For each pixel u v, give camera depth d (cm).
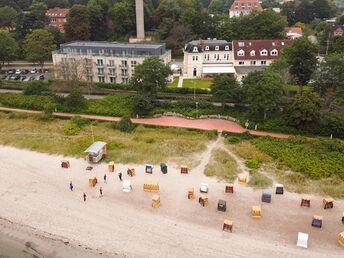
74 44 11619
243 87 8306
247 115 8181
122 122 8106
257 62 11100
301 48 9188
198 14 14250
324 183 5844
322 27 16000
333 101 7775
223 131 7738
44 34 12575
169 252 4488
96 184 5988
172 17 15412
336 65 7975
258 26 13112
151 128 8156
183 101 8969
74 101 9162
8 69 12900
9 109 9544
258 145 7069
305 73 9319
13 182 6106
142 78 8900
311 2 19888
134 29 15538
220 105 8925
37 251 4612
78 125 8312
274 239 4653
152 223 5009
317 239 4641
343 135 7350
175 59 13400
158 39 14325
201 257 4391
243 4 19462
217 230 4841
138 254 4478
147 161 6681
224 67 11138
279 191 5572
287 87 9250
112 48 10844
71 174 6322
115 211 5281
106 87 10431
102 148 6800
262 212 5184
